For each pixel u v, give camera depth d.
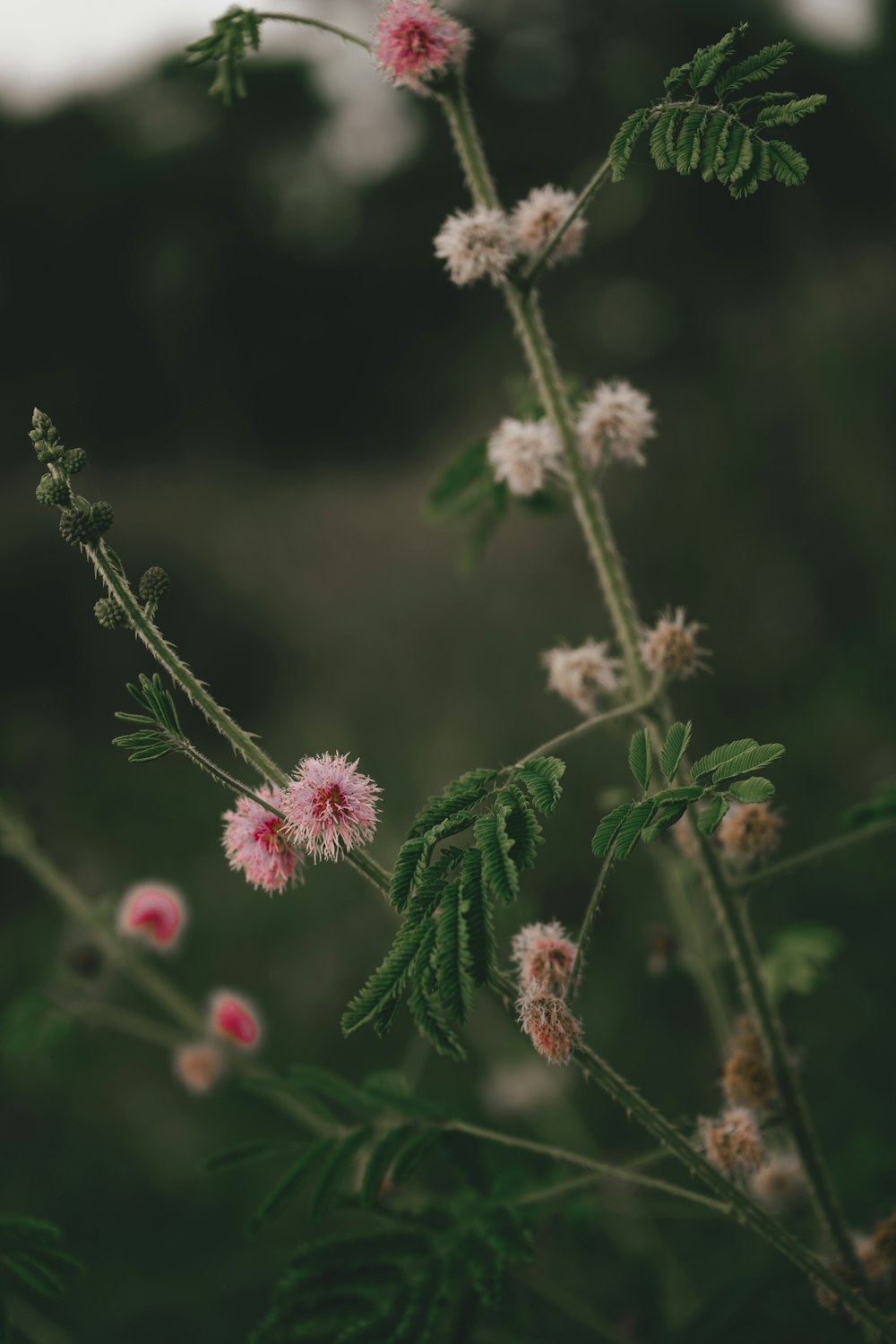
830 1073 4.32
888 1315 1.94
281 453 15.62
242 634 10.22
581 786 6.98
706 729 7.52
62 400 15.62
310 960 6.22
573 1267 2.82
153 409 15.76
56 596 10.59
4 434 15.18
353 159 15.45
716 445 10.02
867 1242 1.99
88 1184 4.91
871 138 9.78
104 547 1.56
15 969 5.62
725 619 8.62
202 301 15.52
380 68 2.08
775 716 7.54
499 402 13.63
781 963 2.79
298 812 1.49
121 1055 5.57
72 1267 1.91
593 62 11.80
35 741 8.73
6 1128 5.26
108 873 6.92
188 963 6.29
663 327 12.09
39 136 15.52
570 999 1.61
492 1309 1.83
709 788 1.51
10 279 15.43
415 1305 1.77
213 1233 4.46
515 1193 2.07
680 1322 2.92
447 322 15.48
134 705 10.06
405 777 7.44
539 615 9.05
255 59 14.81
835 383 9.30
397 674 9.09
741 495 9.48
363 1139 2.05
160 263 15.45
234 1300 3.88
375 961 6.09
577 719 7.58
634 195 11.49
